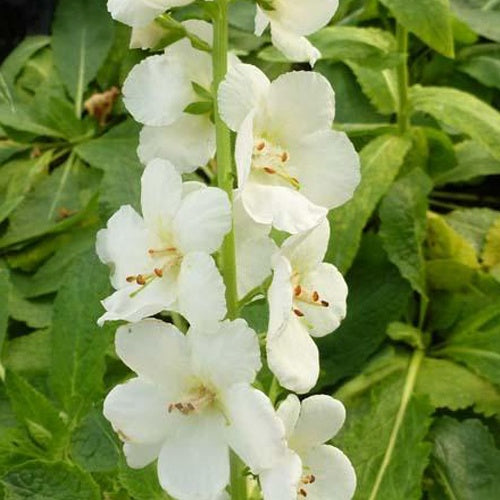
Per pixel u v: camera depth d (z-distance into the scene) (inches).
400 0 13.7
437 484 12.5
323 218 7.9
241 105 7.9
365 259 14.3
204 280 7.8
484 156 15.7
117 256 8.5
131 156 16.2
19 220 16.1
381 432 12.7
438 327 14.2
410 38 17.3
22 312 14.7
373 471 12.4
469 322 14.0
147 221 8.4
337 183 8.2
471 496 12.3
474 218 15.1
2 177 17.1
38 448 12.1
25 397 11.9
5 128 17.3
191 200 8.1
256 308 11.7
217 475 8.1
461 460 12.5
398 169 14.4
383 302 13.9
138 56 18.2
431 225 14.3
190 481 8.1
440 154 15.6
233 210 8.2
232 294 8.3
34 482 10.4
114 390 8.3
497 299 14.1
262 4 8.3
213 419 8.2
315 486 8.9
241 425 8.0
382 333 13.7
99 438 11.6
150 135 8.6
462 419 13.4
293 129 8.2
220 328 8.0
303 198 7.9
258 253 8.3
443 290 14.4
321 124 8.2
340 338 13.6
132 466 8.5
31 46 18.9
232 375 8.0
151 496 10.4
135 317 8.1
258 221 7.8
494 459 12.4
